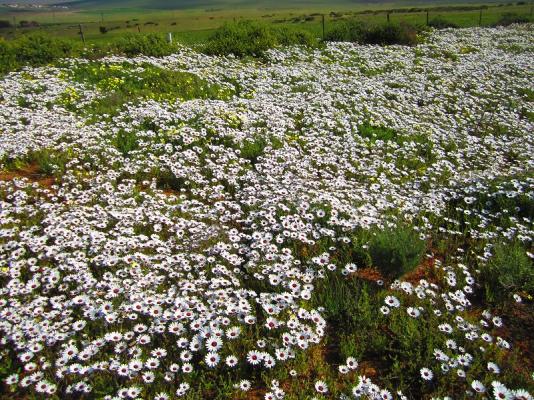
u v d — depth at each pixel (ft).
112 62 22.49
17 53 22.97
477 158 12.71
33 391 5.26
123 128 13.64
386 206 9.33
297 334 5.80
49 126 13.37
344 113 15.57
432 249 8.36
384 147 13.12
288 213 8.98
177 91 18.40
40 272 7.32
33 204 9.63
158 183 11.14
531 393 5.08
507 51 28.43
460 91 18.81
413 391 5.33
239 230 8.98
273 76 21.22
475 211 9.51
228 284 6.84
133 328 6.00
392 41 31.81
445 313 6.37
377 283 7.08
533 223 8.70
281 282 7.02
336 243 8.21
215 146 12.36
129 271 7.10
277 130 13.65
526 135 14.44
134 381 5.35
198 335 5.73
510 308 6.68
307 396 5.04
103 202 9.69
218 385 5.39
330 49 28.07
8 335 5.86
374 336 5.98
